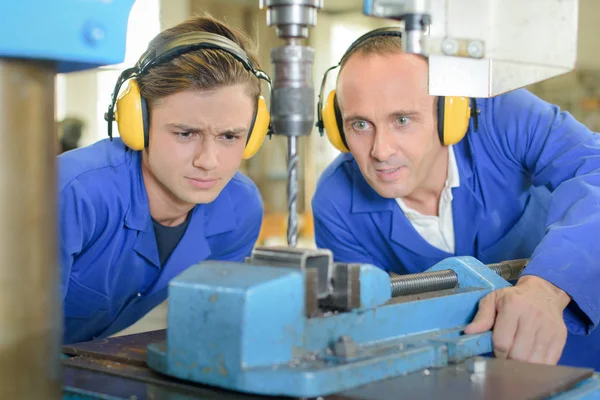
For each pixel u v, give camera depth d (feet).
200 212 4.95
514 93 5.03
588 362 5.21
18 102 1.86
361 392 2.46
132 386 2.68
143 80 4.00
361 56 4.23
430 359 2.82
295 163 2.85
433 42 2.74
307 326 2.61
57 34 1.80
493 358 2.99
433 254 5.17
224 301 2.46
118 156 4.57
